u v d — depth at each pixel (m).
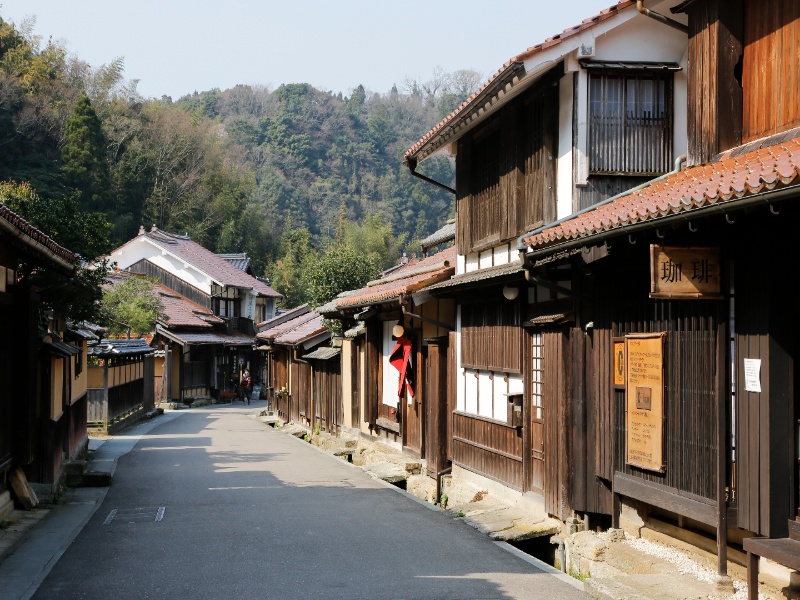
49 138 60.78
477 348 14.52
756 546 6.48
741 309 7.29
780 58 8.65
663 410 8.39
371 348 21.86
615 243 8.73
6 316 12.30
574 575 9.48
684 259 7.35
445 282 15.02
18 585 8.62
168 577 8.96
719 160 9.09
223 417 39.62
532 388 12.18
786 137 8.25
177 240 60.06
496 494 13.50
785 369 6.95
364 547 10.48
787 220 6.88
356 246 68.12
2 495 12.54
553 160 11.72
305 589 8.40
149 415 38.03
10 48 63.81
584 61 11.05
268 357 42.38
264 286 66.12
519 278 11.41
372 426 21.84
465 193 15.44
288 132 117.38
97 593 8.32
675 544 8.87
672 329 8.31
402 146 123.19
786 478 6.93
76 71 69.25
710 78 9.41
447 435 16.23
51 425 14.44
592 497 10.32
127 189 66.44
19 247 10.59
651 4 10.21
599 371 9.82
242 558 9.87
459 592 8.23
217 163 75.69
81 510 13.48
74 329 18.61
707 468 7.71
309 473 18.39
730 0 9.27
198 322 49.97
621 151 11.15
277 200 99.75
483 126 14.41
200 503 14.17
